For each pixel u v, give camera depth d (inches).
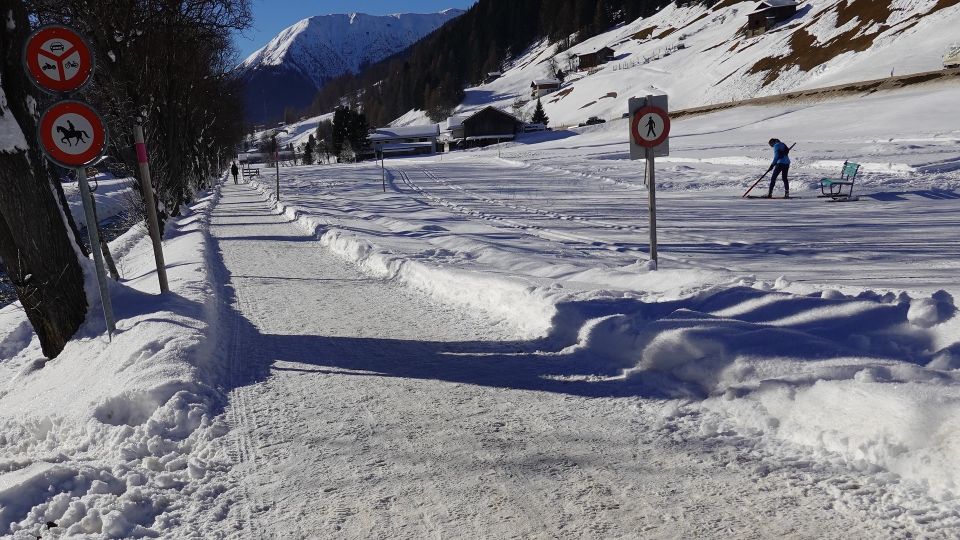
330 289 383.9
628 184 1000.2
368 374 226.1
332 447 168.7
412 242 522.0
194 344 242.5
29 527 135.8
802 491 132.4
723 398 173.9
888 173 877.2
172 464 162.2
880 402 141.9
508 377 213.0
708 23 5674.2
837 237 477.4
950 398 134.1
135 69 716.0
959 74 2114.9
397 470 153.8
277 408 198.8
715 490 136.0
